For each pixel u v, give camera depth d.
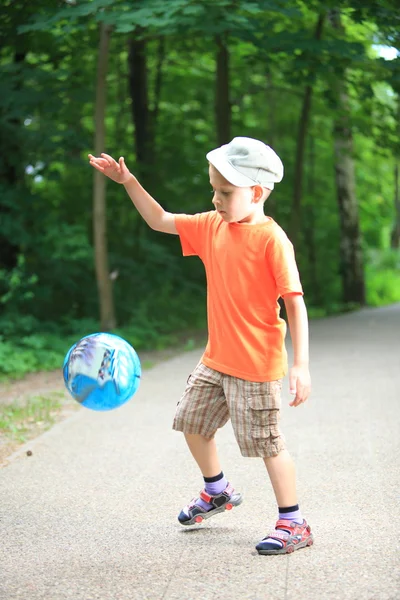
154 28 12.38
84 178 19.39
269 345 4.07
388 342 13.44
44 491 5.32
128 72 22.52
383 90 21.20
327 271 27.62
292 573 3.78
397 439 6.52
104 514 4.80
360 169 32.41
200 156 22.25
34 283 16.05
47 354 12.34
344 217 26.08
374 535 4.29
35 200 15.22
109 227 19.88
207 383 4.21
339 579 3.69
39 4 13.12
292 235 20.67
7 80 14.19
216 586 3.65
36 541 4.35
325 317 20.70
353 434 6.75
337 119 18.00
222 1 11.66
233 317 4.08
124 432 7.12
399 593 3.51
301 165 20.48
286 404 8.17
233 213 4.02
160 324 16.98
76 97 14.48
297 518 4.12
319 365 10.86
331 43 13.23
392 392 8.65
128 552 4.14
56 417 8.00
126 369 4.12
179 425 4.30
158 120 22.73
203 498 4.48
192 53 21.34
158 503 5.00
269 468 4.12
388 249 43.28
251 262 4.03
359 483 5.29
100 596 3.57
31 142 14.62
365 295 26.44
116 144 21.95
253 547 4.16
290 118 24.36
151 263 19.83
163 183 21.66
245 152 3.98
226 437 6.75
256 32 13.27
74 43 15.00
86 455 6.29
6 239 15.15
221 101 18.97
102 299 14.81
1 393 9.68
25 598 3.56
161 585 3.68
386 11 12.59
